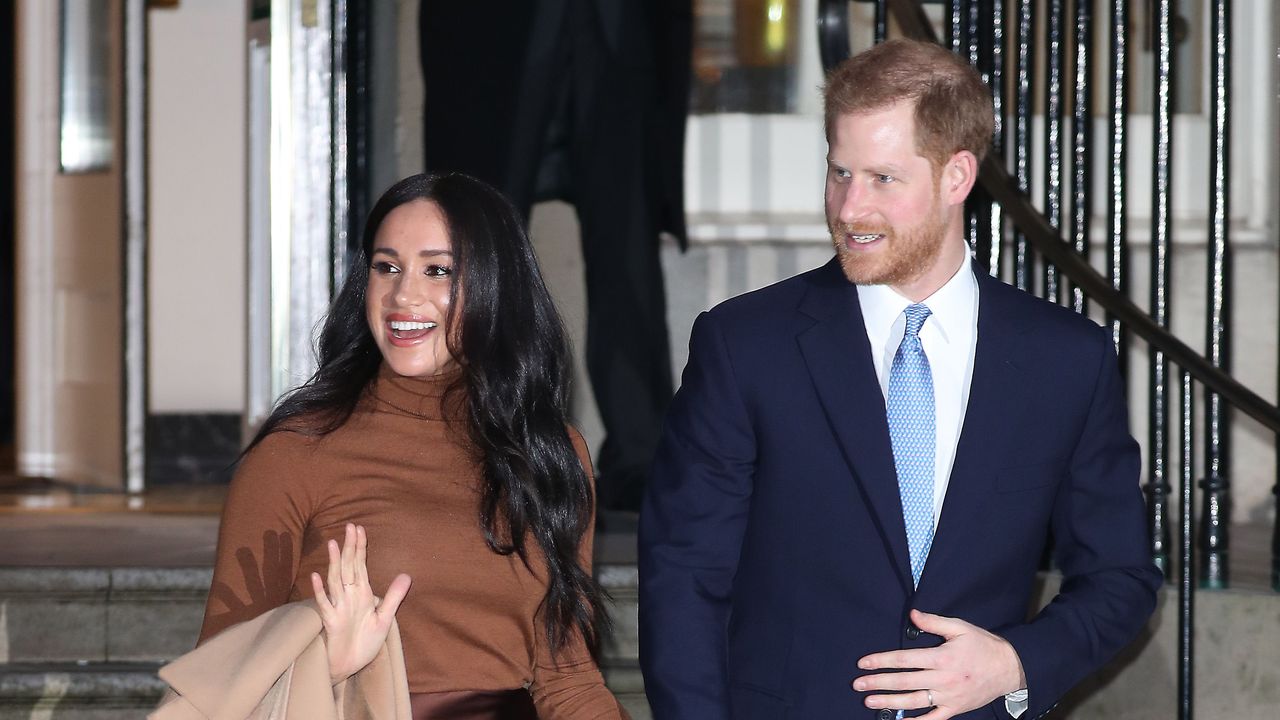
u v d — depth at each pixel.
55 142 22.05
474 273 7.51
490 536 7.37
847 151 6.62
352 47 16.20
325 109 16.56
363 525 7.26
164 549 14.72
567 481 7.75
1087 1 12.58
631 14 17.39
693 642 6.83
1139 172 17.17
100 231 21.20
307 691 6.38
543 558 7.60
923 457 6.95
